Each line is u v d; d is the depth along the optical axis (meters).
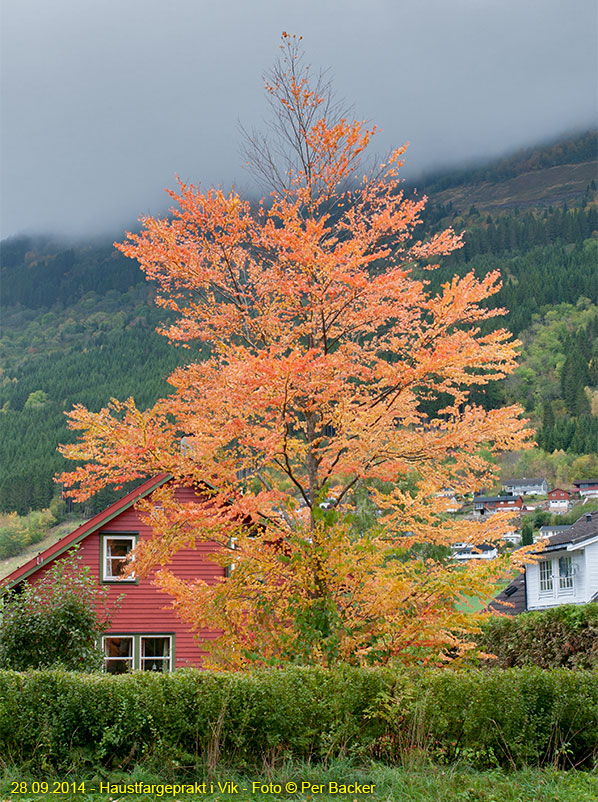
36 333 197.62
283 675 9.02
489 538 11.49
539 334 134.75
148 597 21.78
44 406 131.12
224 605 11.23
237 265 12.47
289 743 8.72
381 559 10.88
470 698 8.91
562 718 8.98
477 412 11.11
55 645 14.49
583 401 121.25
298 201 12.36
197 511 10.71
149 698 8.81
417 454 11.41
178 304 12.41
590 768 8.87
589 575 29.31
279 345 11.82
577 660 13.79
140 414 10.99
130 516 22.23
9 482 103.94
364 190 12.48
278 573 11.06
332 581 10.72
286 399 10.35
